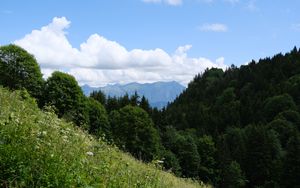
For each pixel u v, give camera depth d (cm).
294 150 9394
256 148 11025
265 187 9925
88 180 791
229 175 10175
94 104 8019
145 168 1229
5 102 1202
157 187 1110
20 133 810
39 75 6456
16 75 6234
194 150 10294
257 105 17450
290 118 14662
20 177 710
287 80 19538
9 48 6238
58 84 6488
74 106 6512
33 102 1413
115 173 972
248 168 11044
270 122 14662
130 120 8075
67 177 741
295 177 9269
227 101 19762
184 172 10219
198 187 2320
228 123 16438
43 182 716
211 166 10750
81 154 907
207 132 15562
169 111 19862
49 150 802
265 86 19838
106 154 1159
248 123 16275
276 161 10406
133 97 14475
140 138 8000
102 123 8019
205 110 19038
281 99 16125
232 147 12575
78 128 1366
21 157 740
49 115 1044
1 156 730
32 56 6406
